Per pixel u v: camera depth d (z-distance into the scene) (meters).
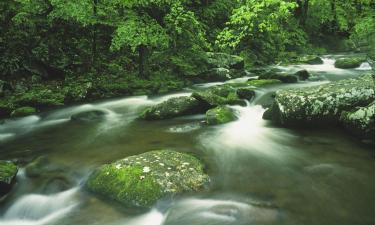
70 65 12.95
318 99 7.29
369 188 4.98
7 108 10.09
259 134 7.44
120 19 12.39
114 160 6.35
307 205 4.57
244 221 4.25
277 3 16.09
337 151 6.31
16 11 12.45
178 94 12.13
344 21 24.67
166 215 4.51
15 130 8.84
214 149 6.70
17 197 5.26
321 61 17.94
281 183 5.23
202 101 9.04
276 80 12.59
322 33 26.44
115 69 13.60
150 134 7.78
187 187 4.97
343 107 7.24
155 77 13.55
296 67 16.75
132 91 12.34
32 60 12.20
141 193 4.78
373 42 11.74
